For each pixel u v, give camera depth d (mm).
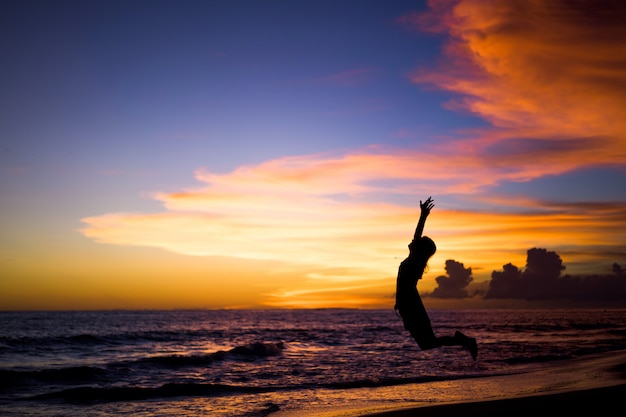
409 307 5387
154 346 33125
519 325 73125
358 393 13922
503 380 16000
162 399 13453
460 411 9086
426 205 5660
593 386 13625
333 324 83000
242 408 11945
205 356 24062
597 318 124438
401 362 22891
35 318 116562
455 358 24438
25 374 17578
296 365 22047
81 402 13141
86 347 31266
